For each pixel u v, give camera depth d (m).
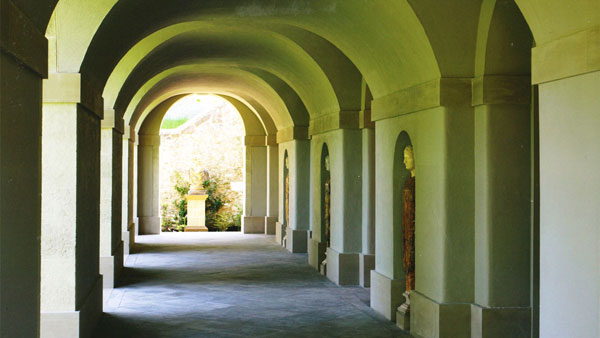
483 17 7.72
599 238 4.95
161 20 9.23
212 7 9.48
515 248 7.89
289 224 18.70
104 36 7.86
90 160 8.96
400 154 9.71
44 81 7.61
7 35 4.08
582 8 5.02
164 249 18.69
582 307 5.15
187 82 18.95
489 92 7.77
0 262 4.12
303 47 11.98
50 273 7.90
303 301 11.33
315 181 15.17
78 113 7.91
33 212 4.99
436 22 7.76
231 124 27.86
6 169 4.23
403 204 9.74
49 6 4.99
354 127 12.61
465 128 8.05
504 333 7.83
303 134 17.53
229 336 8.85
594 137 5.00
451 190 8.07
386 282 9.99
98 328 9.27
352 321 9.78
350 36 9.63
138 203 22.73
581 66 5.08
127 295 11.87
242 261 16.33
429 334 8.33
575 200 5.23
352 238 12.91
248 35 12.44
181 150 27.56
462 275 8.11
